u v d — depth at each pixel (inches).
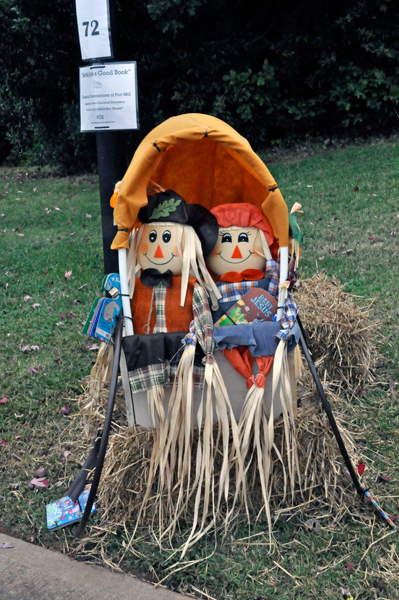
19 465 129.3
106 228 156.9
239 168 113.9
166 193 109.0
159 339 103.4
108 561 102.1
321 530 106.6
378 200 315.9
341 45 457.7
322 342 150.4
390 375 157.3
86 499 116.6
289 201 337.1
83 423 131.6
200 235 108.3
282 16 467.2
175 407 103.2
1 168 624.7
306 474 111.5
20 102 541.0
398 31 449.1
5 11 426.9
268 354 105.7
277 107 478.6
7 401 153.2
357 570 97.7
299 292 165.3
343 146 466.3
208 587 97.0
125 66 137.6
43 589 96.3
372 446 129.0
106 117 142.6
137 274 115.9
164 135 97.9
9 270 259.3
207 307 106.1
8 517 115.1
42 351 181.2
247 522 110.0
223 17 459.2
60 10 423.2
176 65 454.0
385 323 181.6
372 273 220.1
